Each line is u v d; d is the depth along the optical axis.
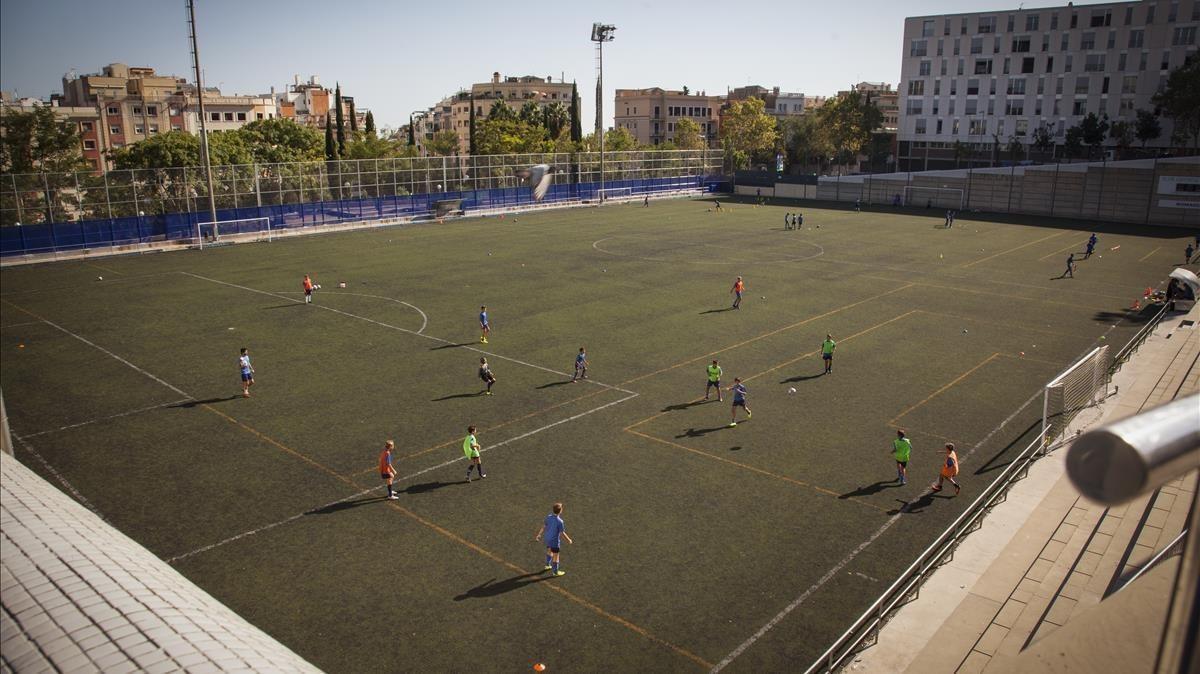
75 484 22.11
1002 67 111.56
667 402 28.28
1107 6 102.12
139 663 7.58
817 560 18.25
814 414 27.11
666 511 20.53
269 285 48.81
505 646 15.30
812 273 52.72
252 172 69.75
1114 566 15.98
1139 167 79.88
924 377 30.98
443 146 156.38
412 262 56.91
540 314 41.09
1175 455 2.49
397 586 17.28
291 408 27.84
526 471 22.86
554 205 95.81
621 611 16.42
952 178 94.81
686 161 112.75
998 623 15.16
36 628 8.09
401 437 25.28
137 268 55.25
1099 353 28.11
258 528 19.73
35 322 40.00
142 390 29.78
